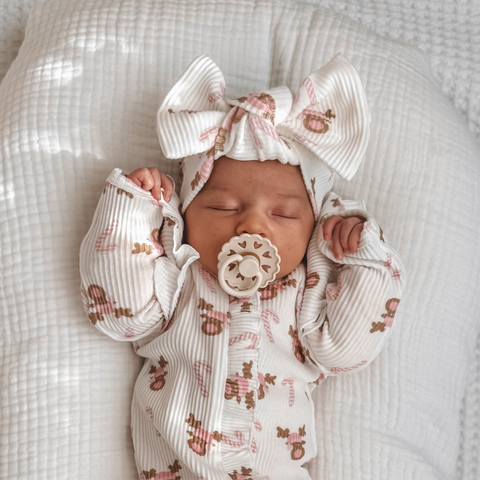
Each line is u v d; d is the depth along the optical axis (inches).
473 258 58.3
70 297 51.6
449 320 57.1
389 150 57.6
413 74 59.9
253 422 46.9
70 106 54.3
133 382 53.6
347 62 50.0
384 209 57.8
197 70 49.9
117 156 55.5
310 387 54.5
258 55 59.6
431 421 55.8
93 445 50.6
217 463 46.3
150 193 46.9
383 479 52.0
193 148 47.1
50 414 49.8
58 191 52.9
